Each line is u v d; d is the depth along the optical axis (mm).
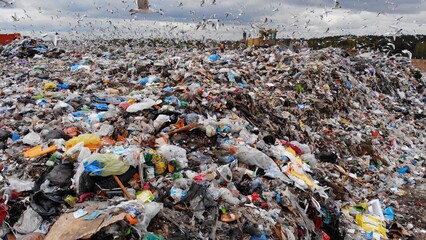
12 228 4977
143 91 11156
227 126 8312
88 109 9508
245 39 24781
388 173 10242
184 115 8500
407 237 7125
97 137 6953
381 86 18203
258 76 14492
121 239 4746
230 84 12289
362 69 18391
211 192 5875
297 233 5988
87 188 5574
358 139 11281
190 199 5664
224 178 6441
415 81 20719
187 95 9703
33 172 6148
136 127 7875
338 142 10984
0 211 5055
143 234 4844
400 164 11062
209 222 5430
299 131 10734
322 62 16547
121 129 7770
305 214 6398
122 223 4832
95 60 18875
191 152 7305
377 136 12367
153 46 27406
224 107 9633
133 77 14164
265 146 8133
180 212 5527
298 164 7742
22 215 5145
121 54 22359
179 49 25641
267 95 12562
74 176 5805
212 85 11672
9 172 6195
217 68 14344
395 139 12750
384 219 7672
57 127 8062
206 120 8219
